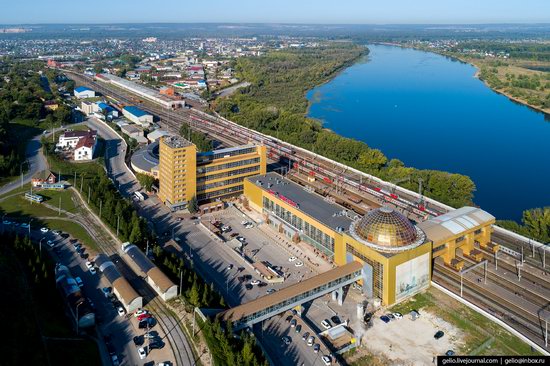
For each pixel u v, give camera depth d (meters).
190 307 159.62
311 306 171.62
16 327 136.88
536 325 154.12
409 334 154.25
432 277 185.00
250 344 132.50
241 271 193.50
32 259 181.12
